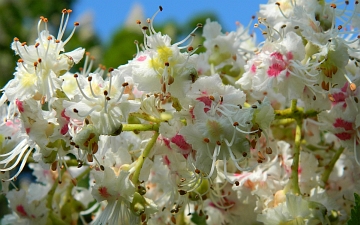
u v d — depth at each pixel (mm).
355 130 338
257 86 332
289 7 349
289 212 321
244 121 309
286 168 349
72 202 366
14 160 349
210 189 343
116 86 313
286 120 356
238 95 315
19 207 359
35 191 365
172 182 328
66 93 315
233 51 369
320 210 319
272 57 331
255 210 342
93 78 317
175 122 317
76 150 320
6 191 351
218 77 316
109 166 324
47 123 316
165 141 324
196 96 316
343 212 336
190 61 315
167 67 313
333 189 356
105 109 308
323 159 363
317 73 327
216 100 315
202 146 310
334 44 327
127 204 314
